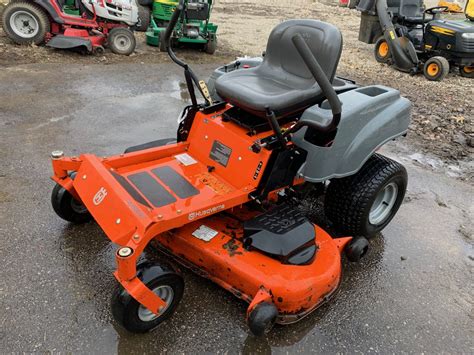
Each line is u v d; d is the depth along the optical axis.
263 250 2.57
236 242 2.71
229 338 2.49
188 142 3.28
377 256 3.29
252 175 2.84
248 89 2.93
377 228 3.46
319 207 3.81
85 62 7.25
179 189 2.86
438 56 8.25
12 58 6.96
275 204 3.09
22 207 3.41
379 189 3.19
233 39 10.17
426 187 4.32
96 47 7.60
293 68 3.16
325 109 2.86
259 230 2.65
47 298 2.63
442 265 3.27
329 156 2.88
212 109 3.24
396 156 4.93
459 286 3.08
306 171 2.93
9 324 2.44
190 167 3.10
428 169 4.69
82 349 2.34
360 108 2.96
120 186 2.59
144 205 2.62
